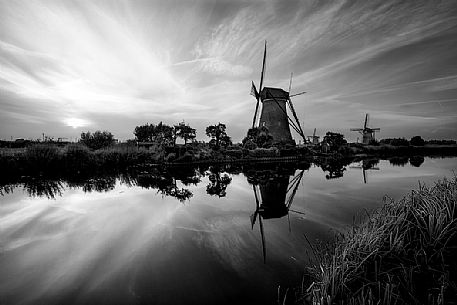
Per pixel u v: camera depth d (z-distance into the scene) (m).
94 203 9.39
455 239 3.43
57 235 6.06
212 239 5.86
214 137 40.25
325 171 21.70
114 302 3.44
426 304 2.69
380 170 21.92
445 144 84.25
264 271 4.30
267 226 6.81
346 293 3.05
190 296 3.58
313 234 6.11
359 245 3.69
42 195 10.59
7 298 3.53
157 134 45.19
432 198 4.44
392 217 4.11
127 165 23.31
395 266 3.28
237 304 3.40
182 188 13.16
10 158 16.25
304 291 3.63
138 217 7.68
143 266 4.49
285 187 13.69
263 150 37.06
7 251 5.13
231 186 13.98
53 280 4.01
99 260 4.74
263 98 44.78
